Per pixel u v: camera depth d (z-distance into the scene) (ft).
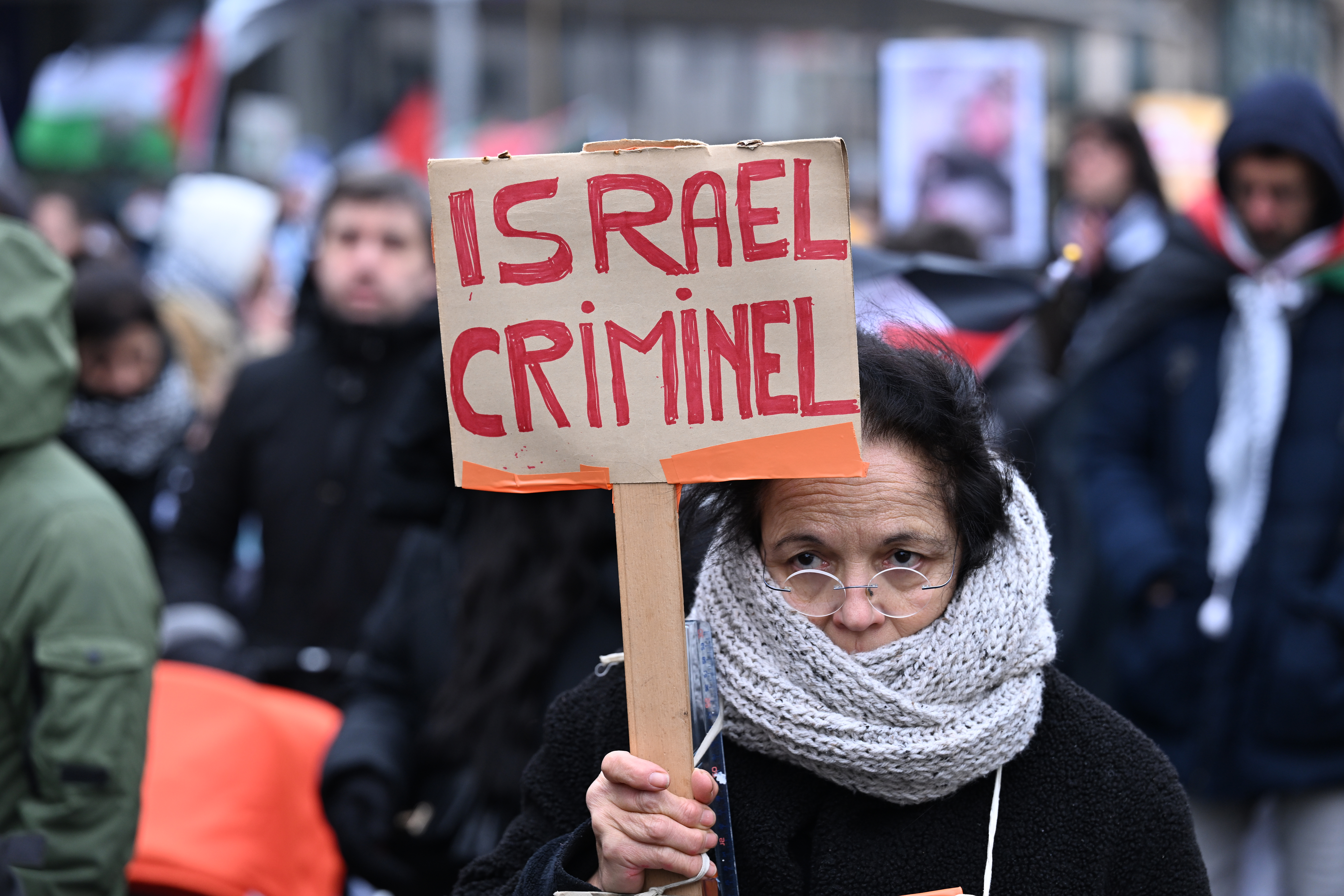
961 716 5.42
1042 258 18.85
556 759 6.16
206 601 13.05
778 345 5.21
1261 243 11.79
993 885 5.63
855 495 5.42
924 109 22.40
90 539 7.91
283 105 34.30
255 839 9.32
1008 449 5.94
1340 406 11.34
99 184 34.60
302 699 10.88
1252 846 11.84
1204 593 11.54
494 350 5.37
